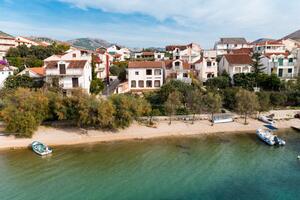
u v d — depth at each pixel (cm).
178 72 7494
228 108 6556
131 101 5025
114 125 4853
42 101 4781
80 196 2934
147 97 6341
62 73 6247
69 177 3359
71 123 5206
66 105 4897
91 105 4759
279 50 9769
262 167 3731
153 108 5972
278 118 6112
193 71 8250
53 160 3853
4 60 8406
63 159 3897
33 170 3525
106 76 9106
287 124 5772
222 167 3716
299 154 4219
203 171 3588
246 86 7350
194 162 3875
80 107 4750
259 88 7306
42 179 3291
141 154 4147
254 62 8250
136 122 5547
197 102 5647
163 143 4650
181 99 5834
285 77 8038
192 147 4475
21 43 12238
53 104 4894
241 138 4947
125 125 5009
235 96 6050
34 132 4759
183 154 4169
